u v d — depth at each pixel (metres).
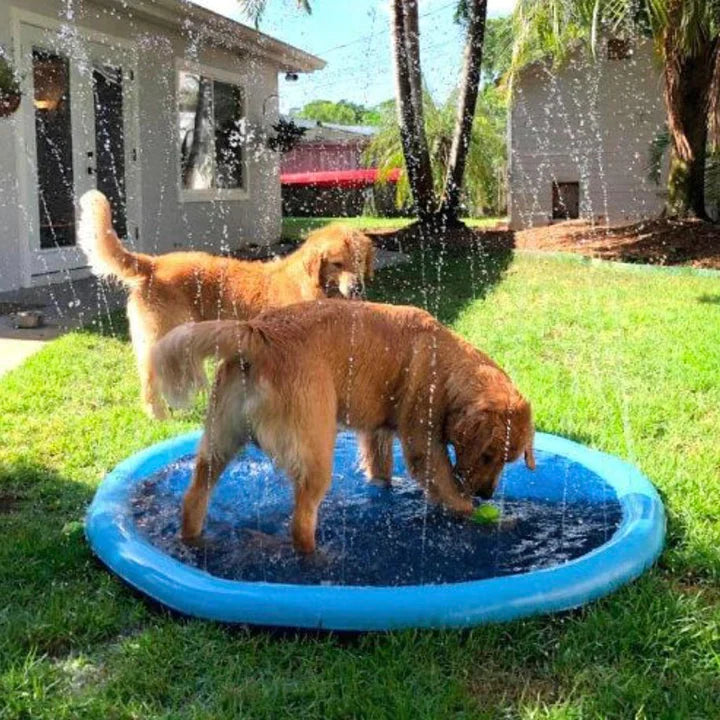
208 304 5.38
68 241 11.45
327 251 5.63
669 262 12.54
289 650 2.82
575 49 18.23
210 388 3.42
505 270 12.31
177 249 14.18
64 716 2.52
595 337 7.75
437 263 13.22
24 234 10.51
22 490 4.28
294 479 3.38
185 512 3.60
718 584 3.30
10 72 6.73
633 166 18.88
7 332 7.93
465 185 23.02
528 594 2.97
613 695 2.58
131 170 12.80
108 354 6.93
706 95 14.10
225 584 3.05
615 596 3.11
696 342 7.34
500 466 3.81
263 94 17.06
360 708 2.53
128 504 3.89
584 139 19.00
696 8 12.42
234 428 3.40
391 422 3.86
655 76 18.25
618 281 11.05
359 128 35.62
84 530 3.69
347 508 4.12
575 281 11.12
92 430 5.16
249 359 3.26
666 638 2.88
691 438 5.05
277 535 3.74
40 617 3.03
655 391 5.96
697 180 14.88
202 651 2.82
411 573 3.45
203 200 14.95
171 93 13.80
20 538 3.65
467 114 16.78
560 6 13.83
